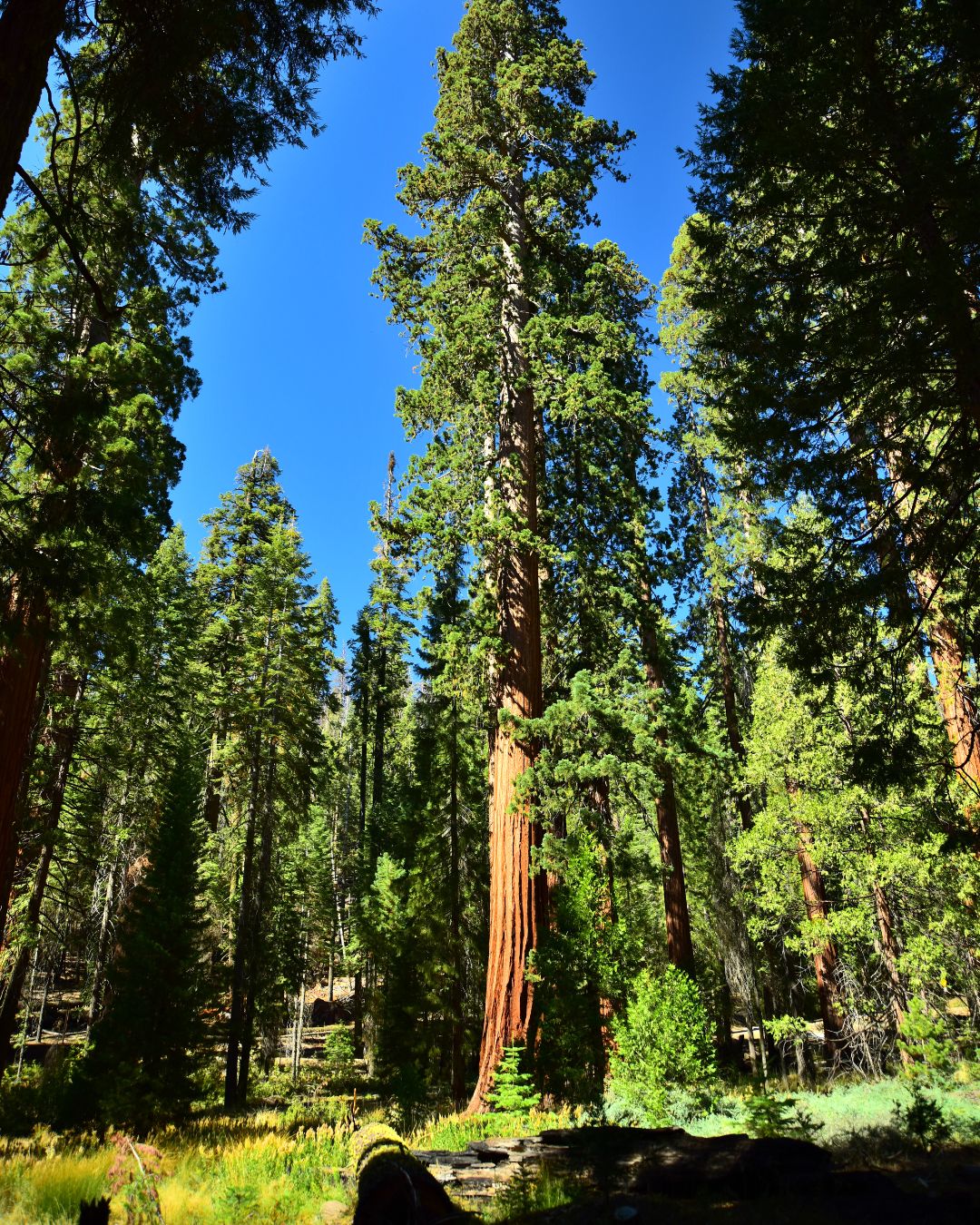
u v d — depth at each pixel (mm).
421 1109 15023
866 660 9250
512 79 18047
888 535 8680
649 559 16406
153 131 7359
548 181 18000
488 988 13148
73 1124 15180
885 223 7801
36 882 17406
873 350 7539
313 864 39625
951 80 8008
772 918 18312
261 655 26781
